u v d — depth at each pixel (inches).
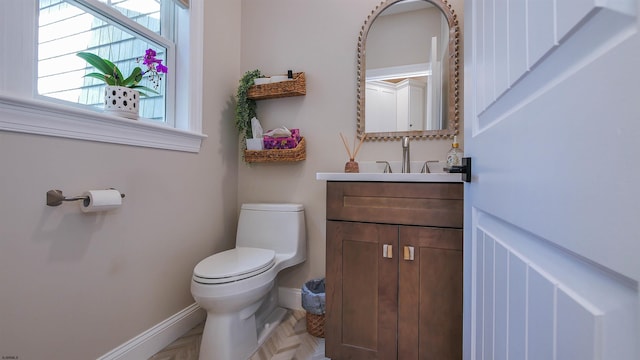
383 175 46.9
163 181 56.9
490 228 26.3
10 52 35.4
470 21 32.1
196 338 59.6
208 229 69.1
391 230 46.9
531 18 17.3
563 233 13.9
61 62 44.4
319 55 72.4
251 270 49.9
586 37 12.4
